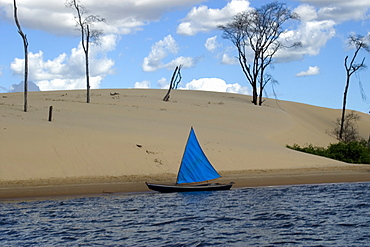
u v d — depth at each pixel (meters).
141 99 61.44
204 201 21.97
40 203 20.83
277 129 50.47
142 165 28.86
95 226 17.48
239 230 17.03
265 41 69.12
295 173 29.89
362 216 19.27
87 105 49.44
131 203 21.34
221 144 35.62
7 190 22.86
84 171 26.92
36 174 25.53
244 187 25.67
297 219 18.67
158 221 18.28
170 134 36.84
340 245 15.22
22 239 15.80
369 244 15.36
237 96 80.50
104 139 31.11
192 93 78.44
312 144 49.47
